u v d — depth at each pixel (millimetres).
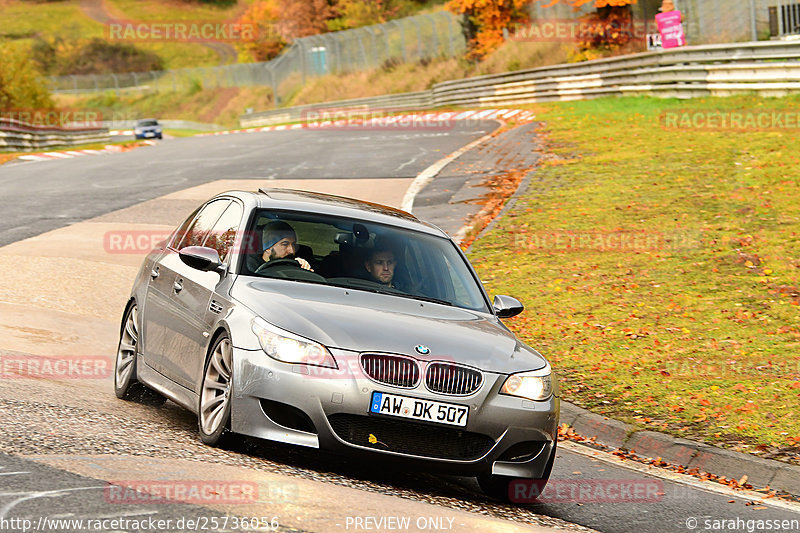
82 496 7141
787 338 18062
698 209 28312
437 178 37875
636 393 15750
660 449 13633
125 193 37500
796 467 12445
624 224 27594
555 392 10398
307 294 10414
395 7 149750
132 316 12938
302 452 10305
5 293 19906
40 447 8555
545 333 19250
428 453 9469
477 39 95938
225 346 9836
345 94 117875
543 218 29219
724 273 22406
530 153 41438
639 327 19234
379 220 12281
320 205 12195
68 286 21266
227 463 9039
